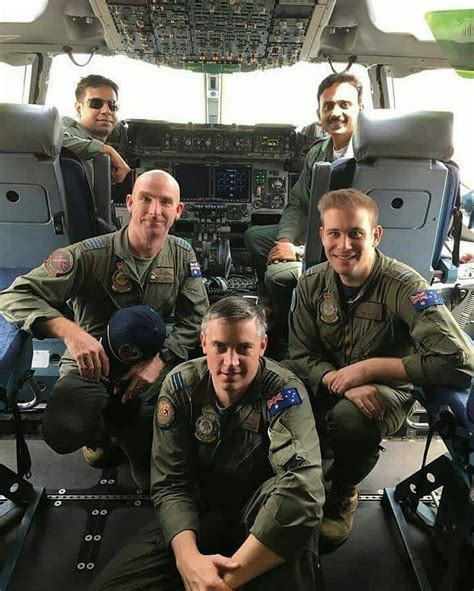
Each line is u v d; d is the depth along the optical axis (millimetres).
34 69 4152
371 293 2395
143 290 2629
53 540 2459
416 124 2521
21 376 2502
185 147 4273
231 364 1916
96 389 2438
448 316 2248
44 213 2840
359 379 2311
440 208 2760
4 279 2959
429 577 2297
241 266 4621
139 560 2006
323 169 2775
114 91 3898
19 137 2545
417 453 3115
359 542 2500
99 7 2902
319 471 1921
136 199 2480
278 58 3635
